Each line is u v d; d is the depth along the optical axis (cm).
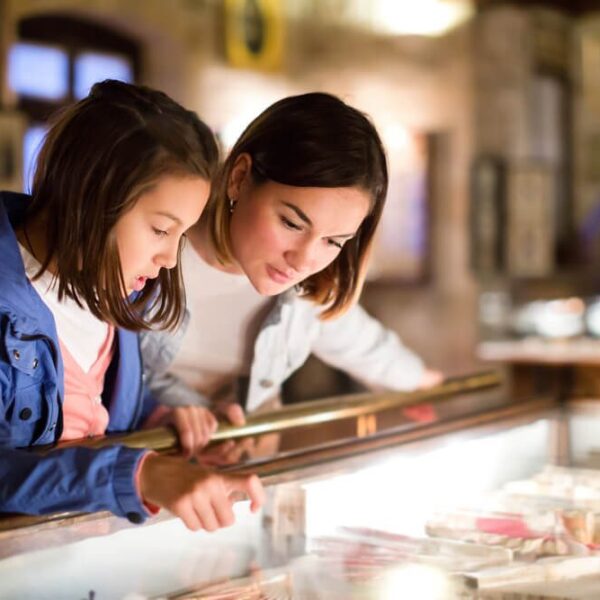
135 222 103
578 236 812
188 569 99
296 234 124
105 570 94
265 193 124
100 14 575
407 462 127
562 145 803
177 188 103
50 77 573
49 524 90
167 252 107
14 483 91
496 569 105
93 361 128
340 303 145
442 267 735
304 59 700
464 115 735
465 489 137
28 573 88
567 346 668
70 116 108
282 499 110
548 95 789
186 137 105
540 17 770
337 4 716
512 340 755
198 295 159
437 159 735
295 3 690
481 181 734
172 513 91
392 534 116
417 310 741
